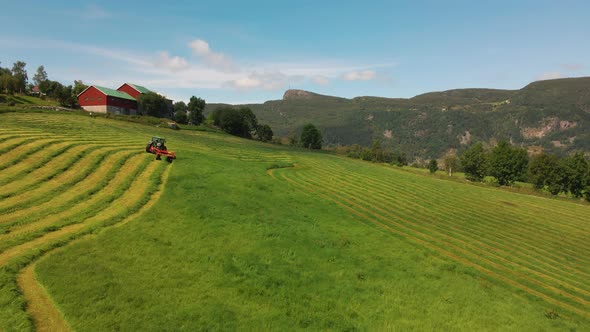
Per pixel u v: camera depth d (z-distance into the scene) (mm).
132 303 16375
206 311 16766
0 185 27625
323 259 24406
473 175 103188
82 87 127000
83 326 14492
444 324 18719
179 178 36344
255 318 16906
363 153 149750
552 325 20188
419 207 45344
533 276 27828
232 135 131125
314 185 48531
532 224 44344
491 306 21281
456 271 26016
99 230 22953
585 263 32562
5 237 20266
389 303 20062
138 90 125375
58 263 18516
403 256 27125
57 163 34812
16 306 14719
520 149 101000
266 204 33875
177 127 102500
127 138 56906
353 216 36281
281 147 116938
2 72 134875
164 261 20531
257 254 23328
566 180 87000
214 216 28047
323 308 18641
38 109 77938
